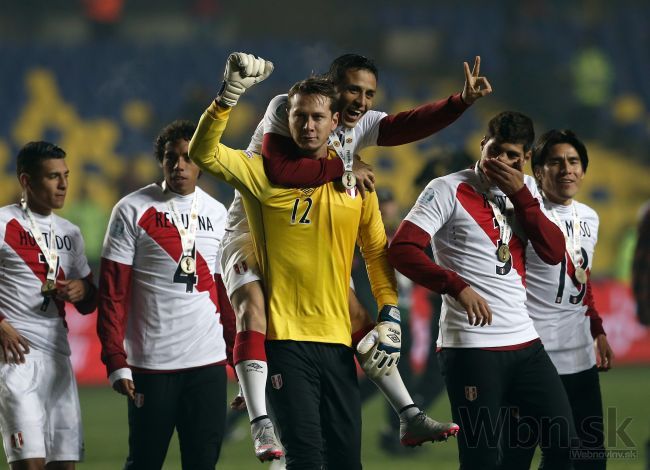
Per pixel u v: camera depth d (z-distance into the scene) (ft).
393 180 259.80
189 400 67.51
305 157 57.98
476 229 62.49
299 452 57.11
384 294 62.03
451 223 62.95
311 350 58.18
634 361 187.32
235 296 59.16
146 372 67.31
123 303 67.56
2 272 68.03
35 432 65.72
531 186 65.82
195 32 352.69
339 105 60.80
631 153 286.46
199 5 347.15
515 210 61.93
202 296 68.39
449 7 358.02
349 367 59.52
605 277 196.75
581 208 71.67
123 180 233.76
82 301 71.56
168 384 67.26
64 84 302.25
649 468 82.99
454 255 63.00
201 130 55.16
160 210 68.33
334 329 58.85
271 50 320.70
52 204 69.31
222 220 70.59
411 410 60.54
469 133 280.31
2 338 66.18
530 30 330.95
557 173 69.82
